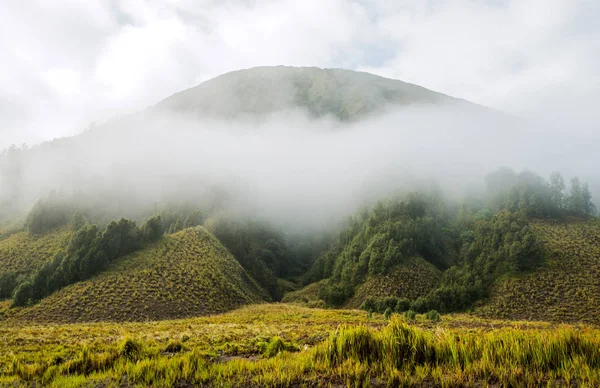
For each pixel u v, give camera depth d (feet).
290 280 428.15
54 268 234.17
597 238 275.80
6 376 48.11
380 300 246.68
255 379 39.45
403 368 40.55
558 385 34.42
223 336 86.17
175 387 39.19
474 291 242.99
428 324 150.82
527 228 271.28
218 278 270.05
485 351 41.50
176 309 210.79
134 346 54.70
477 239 302.04
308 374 40.47
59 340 87.66
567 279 226.79
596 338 42.29
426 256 322.34
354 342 45.29
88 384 41.91
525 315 207.00
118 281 221.87
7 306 207.51
